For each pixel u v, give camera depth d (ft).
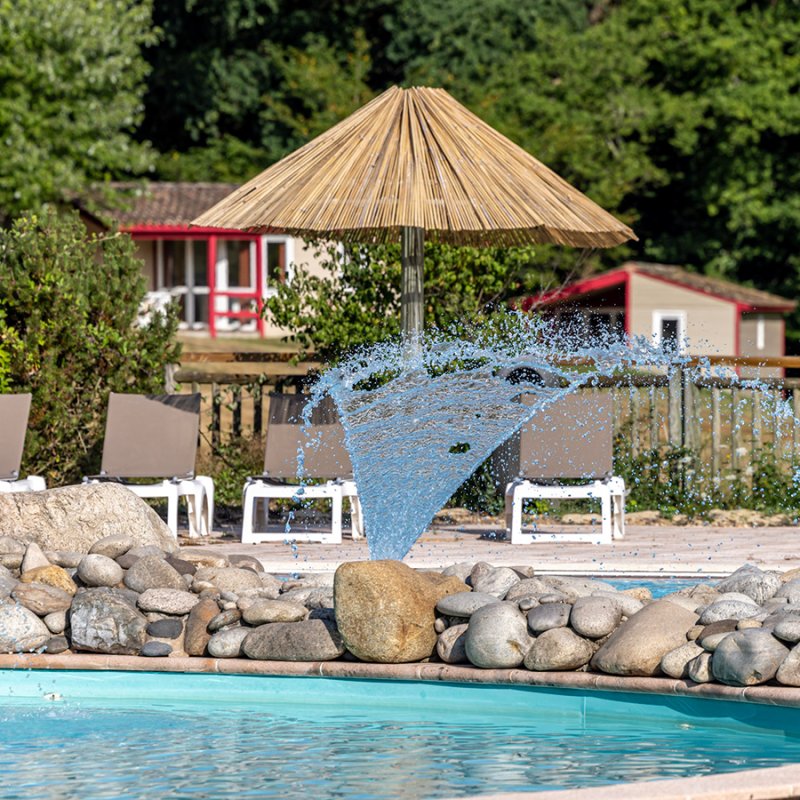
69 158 162.40
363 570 30.58
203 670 31.14
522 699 29.22
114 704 31.07
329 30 220.23
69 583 34.30
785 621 27.17
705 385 61.98
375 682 30.35
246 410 93.04
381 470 49.19
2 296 58.75
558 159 186.60
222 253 195.21
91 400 60.03
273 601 32.30
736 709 26.96
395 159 47.83
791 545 49.39
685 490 61.67
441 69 207.21
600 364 59.72
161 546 40.16
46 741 27.25
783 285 217.36
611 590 32.60
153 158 172.14
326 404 53.98
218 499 62.64
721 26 211.00
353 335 61.05
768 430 67.41
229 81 217.97
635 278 182.39
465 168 47.80
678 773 23.77
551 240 54.54
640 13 213.46
